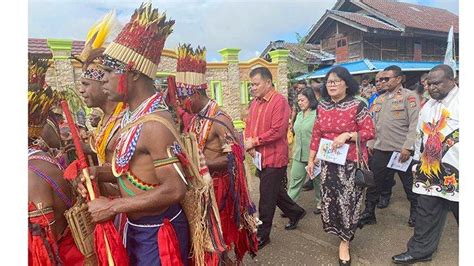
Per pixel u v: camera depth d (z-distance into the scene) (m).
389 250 3.17
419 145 2.79
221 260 1.79
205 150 2.52
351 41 9.07
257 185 4.89
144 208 1.52
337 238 3.46
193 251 1.75
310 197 4.75
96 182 1.65
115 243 1.58
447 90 2.56
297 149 4.00
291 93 7.46
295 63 8.46
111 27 1.74
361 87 5.79
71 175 1.56
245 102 7.30
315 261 3.06
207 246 1.69
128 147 1.53
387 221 3.80
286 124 3.11
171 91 1.92
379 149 3.62
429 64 8.79
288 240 3.47
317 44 9.78
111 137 1.66
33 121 1.75
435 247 2.86
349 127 2.71
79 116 2.86
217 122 2.50
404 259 2.88
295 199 4.13
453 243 3.23
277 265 3.03
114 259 1.56
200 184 1.70
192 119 2.57
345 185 2.74
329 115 2.82
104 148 1.69
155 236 1.66
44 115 1.79
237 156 2.49
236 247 2.65
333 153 2.77
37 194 1.61
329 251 3.21
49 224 1.63
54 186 1.67
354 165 2.72
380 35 8.92
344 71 2.73
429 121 2.68
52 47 5.61
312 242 3.40
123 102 1.64
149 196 1.52
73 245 1.82
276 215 4.10
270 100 3.15
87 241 1.61
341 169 2.74
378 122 3.61
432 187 2.71
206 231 1.69
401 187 5.03
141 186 1.59
